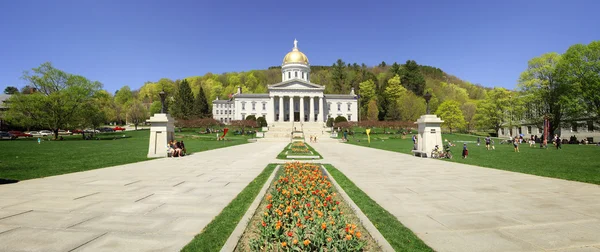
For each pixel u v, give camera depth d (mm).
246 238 5902
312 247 5328
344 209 7984
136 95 170625
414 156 24875
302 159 22250
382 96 115875
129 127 114500
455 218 7285
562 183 11820
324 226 5441
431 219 7219
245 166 17719
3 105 78000
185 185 11516
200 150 32312
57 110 55812
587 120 49000
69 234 6086
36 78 55688
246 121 77562
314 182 10062
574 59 44219
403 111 97312
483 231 6375
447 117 85438
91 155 24844
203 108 113500
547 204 8531
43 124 55531
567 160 20766
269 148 36188
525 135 65750
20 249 5324
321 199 8328
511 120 65312
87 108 59562
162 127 23891
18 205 8312
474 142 52281
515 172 14984
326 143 51500
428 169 16359
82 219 7074
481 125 73312
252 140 57031
